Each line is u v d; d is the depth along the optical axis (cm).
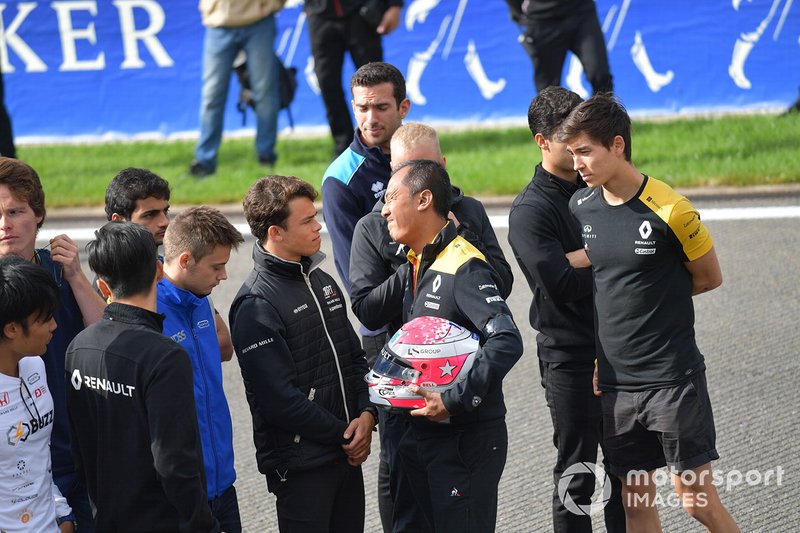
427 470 1123
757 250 2439
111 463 979
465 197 1316
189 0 3456
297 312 1177
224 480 1188
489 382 1023
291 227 1158
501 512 1505
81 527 1176
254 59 3209
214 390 1185
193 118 3556
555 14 2992
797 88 3219
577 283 1230
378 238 1272
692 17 3222
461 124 3422
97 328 991
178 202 3139
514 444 1711
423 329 1078
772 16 3186
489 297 1068
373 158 1445
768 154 3002
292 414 1152
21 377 1005
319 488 1191
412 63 3394
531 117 1265
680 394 1138
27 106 3606
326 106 3172
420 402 1066
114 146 3588
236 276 2591
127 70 3541
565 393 1299
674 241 1120
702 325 2080
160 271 1038
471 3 3316
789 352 1922
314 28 3067
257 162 3356
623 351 1164
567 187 1270
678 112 3300
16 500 996
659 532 1234
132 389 956
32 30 3538
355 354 1266
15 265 964
